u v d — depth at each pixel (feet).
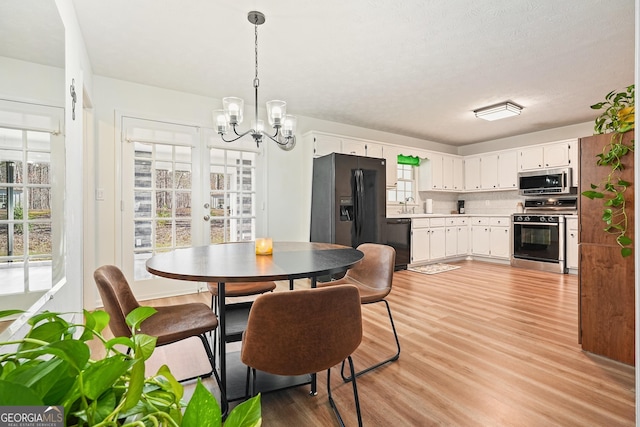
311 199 14.34
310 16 7.20
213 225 12.36
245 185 13.16
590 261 6.64
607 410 4.79
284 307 3.21
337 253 5.97
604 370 5.95
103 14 7.06
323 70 10.00
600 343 6.51
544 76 10.46
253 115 13.33
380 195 14.79
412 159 18.78
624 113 6.09
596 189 6.53
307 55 9.02
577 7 6.92
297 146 14.61
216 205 12.44
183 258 5.35
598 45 8.50
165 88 11.42
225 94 12.05
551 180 16.06
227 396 5.15
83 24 7.41
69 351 1.22
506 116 14.26
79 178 6.96
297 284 13.24
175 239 11.58
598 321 6.54
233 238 12.80
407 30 7.78
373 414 4.76
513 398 5.11
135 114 10.85
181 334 4.50
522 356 6.53
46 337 1.45
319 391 5.40
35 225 3.72
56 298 4.60
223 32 7.84
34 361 1.28
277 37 8.07
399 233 15.94
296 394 5.33
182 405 1.56
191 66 9.70
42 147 4.08
